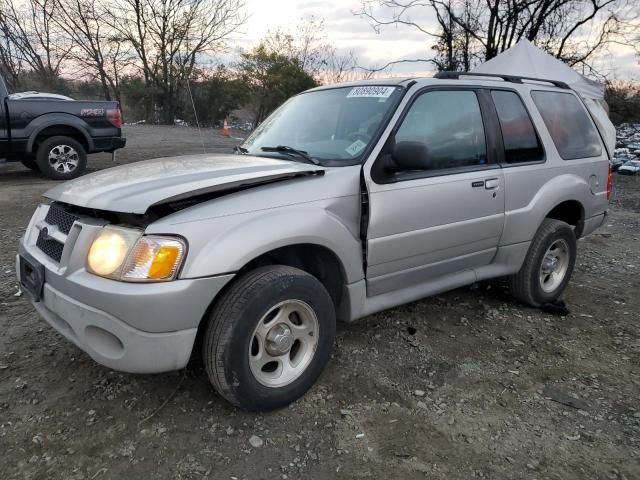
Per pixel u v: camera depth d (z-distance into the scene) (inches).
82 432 104.8
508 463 100.6
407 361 137.3
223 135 852.6
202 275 97.1
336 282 127.0
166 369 99.0
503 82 163.8
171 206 101.5
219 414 112.0
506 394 124.2
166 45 1107.3
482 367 136.3
